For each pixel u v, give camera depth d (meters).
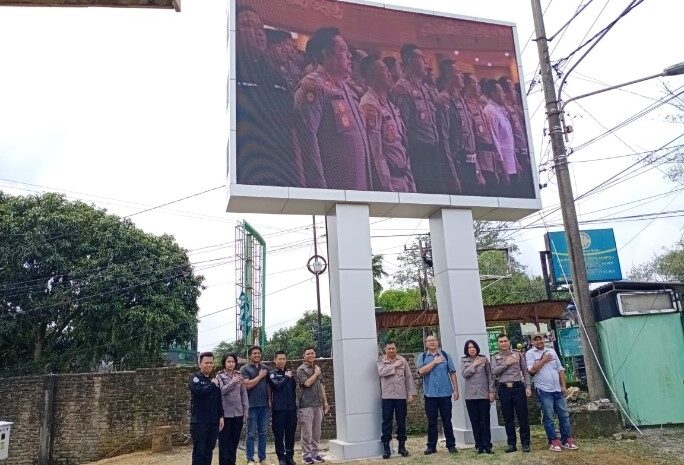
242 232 20.52
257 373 8.25
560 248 14.75
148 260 23.45
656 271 29.66
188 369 14.22
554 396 8.12
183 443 13.62
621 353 9.80
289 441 8.05
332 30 10.23
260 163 9.12
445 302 10.06
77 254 22.72
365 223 9.68
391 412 8.48
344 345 8.99
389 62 10.51
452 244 10.16
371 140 9.96
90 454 13.71
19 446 13.92
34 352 22.39
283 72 9.67
